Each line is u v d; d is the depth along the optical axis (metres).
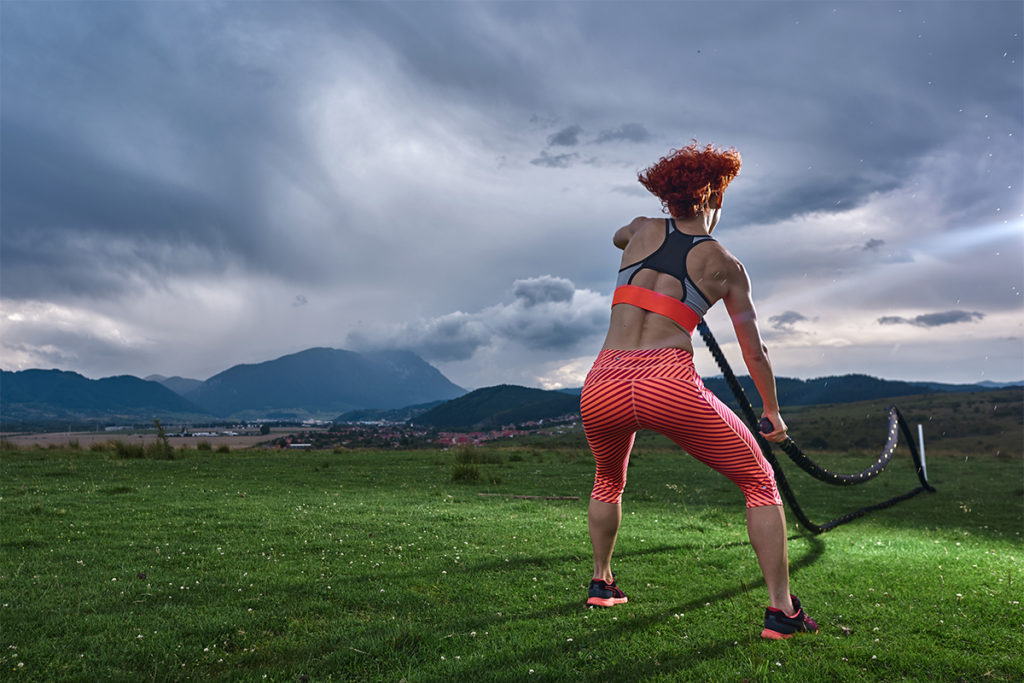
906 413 52.88
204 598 3.92
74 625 3.30
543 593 4.04
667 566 4.92
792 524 7.85
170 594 3.99
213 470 14.86
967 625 3.30
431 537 6.28
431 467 17.47
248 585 4.23
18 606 3.68
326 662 2.76
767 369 3.08
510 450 28.17
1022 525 8.28
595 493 3.57
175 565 4.94
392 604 3.81
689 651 2.88
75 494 9.47
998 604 3.68
